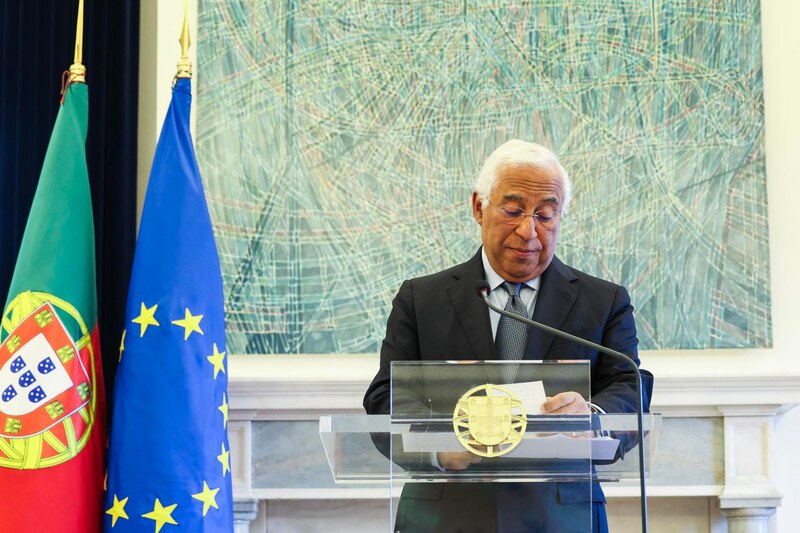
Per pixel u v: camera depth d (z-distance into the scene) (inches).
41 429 94.2
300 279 139.4
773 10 143.6
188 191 103.4
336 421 65.8
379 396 84.7
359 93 141.9
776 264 140.5
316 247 139.9
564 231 138.9
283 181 140.6
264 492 134.5
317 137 141.3
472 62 141.7
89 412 97.7
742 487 133.4
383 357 89.3
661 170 139.5
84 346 98.3
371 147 141.1
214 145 140.9
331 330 138.6
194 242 102.0
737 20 141.5
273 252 139.8
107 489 96.7
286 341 138.5
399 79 141.9
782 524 137.0
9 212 131.0
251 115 141.6
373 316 138.8
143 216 103.1
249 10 142.9
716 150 139.6
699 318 137.3
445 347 86.8
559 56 141.5
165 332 98.3
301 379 132.9
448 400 63.4
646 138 140.0
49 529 93.2
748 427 135.0
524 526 62.7
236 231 139.8
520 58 141.6
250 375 139.0
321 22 143.0
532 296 88.5
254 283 139.3
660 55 141.2
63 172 101.7
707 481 134.7
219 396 101.0
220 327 102.7
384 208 140.2
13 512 93.0
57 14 136.9
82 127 104.9
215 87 141.6
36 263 98.4
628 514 137.2
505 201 85.9
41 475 93.7
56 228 99.7
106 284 136.6
